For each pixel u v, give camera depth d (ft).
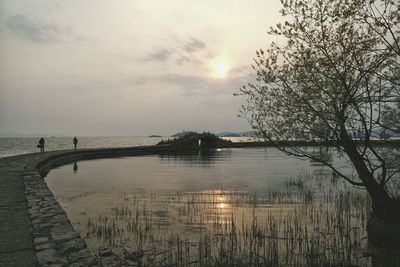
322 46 28.63
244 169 97.14
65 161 118.73
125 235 33.76
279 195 55.11
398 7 25.17
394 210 30.37
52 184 68.64
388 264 26.73
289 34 29.53
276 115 30.94
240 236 33.40
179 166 106.63
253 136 32.07
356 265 27.02
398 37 26.22
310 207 46.16
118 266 26.20
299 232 34.01
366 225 34.88
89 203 49.65
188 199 52.24
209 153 173.58
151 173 87.56
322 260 27.45
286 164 112.37
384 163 29.50
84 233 34.45
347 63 27.96
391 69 27.14
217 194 56.65
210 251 28.94
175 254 28.60
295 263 26.99
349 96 27.35
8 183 52.11
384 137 28.43
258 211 44.09
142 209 45.34
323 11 27.89
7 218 31.27
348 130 29.76
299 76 29.09
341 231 34.12
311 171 90.99
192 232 34.96
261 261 27.53
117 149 159.12
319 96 28.66
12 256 22.13
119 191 59.98
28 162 84.17
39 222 29.91
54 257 22.06
